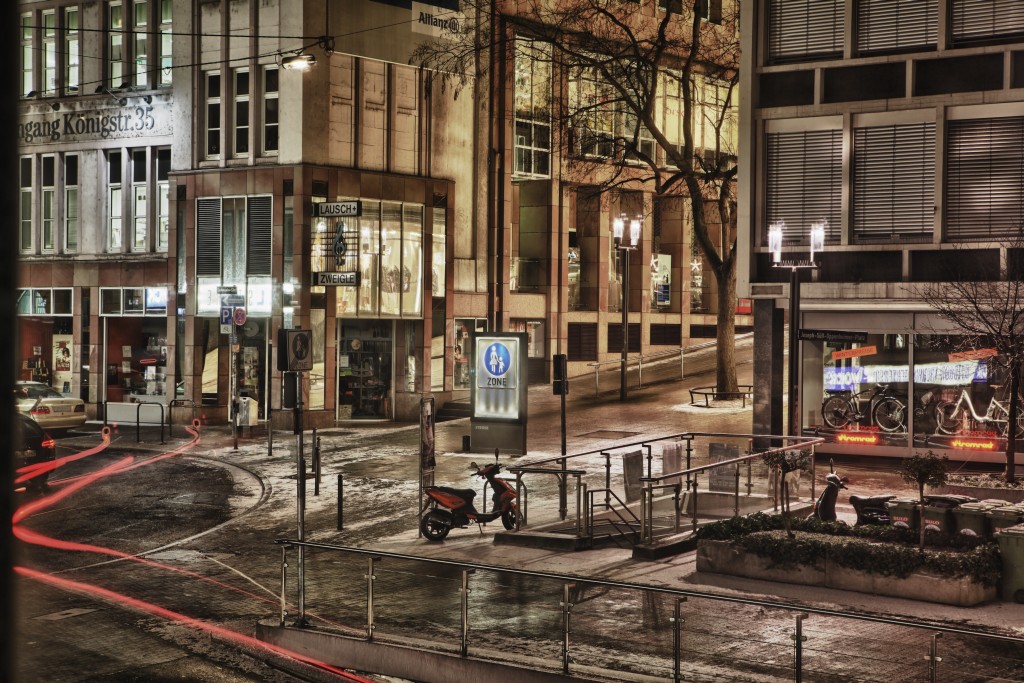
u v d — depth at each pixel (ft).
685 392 132.98
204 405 125.70
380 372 129.08
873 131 81.51
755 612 34.27
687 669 34.55
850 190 82.02
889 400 83.61
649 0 156.46
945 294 72.84
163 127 130.62
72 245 138.92
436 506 63.16
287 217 120.26
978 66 77.97
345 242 119.34
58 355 140.26
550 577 36.29
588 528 59.16
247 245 122.52
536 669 35.37
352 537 63.05
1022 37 76.74
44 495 78.79
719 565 49.65
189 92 126.72
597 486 78.79
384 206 125.18
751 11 84.53
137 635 42.80
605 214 157.28
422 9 128.26
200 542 61.98
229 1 123.75
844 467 83.10
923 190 80.02
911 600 44.65
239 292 122.93
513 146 142.72
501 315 140.46
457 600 46.29
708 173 123.34
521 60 144.97
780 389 85.61
